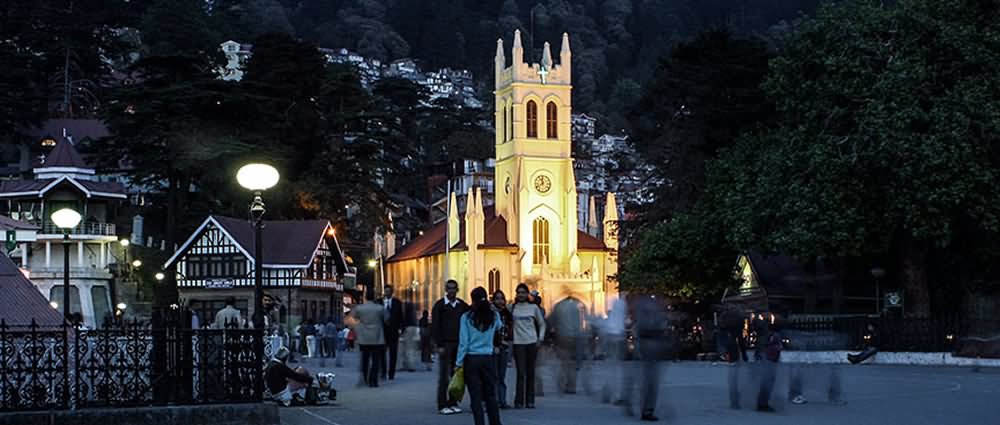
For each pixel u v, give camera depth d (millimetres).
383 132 101625
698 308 66875
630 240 76438
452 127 178375
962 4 50531
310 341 56781
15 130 118000
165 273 87250
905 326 47625
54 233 85312
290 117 96688
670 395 27859
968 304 50031
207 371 20656
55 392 19516
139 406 20062
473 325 18938
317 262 88375
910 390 29859
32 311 23203
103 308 87000
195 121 81188
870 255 56406
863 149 49250
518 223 120625
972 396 27766
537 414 23219
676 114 74062
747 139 62688
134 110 82062
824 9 52875
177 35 163250
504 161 124938
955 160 46344
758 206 53312
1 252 24750
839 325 47938
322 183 96312
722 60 71688
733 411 23828
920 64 48625
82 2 144375
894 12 50406
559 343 28406
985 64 48656
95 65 139375
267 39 100875
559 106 124062
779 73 54750
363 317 30781
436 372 38531
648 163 75188
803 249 49875
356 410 24219
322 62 101500
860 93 50344
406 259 131250
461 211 146375
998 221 47875
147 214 108375
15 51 120938
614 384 30828
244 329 21047
